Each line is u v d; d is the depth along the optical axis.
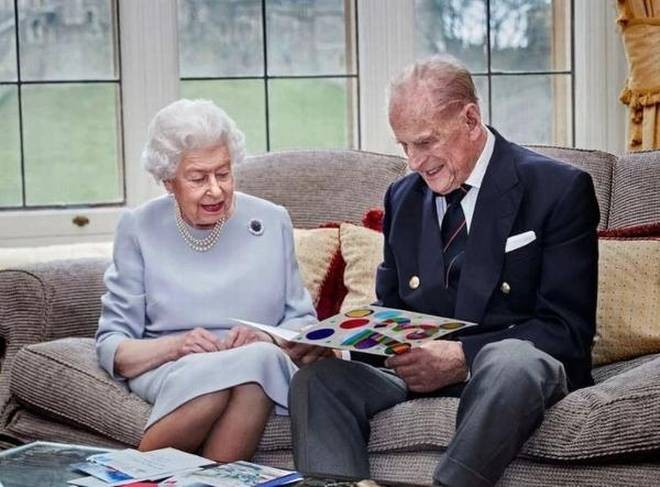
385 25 4.06
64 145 3.98
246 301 2.86
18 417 2.94
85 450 2.26
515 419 2.25
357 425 2.49
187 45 4.04
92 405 2.75
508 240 2.59
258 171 3.45
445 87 2.57
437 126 2.56
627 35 3.94
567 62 4.21
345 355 2.79
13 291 3.06
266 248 2.92
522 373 2.28
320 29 4.11
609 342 2.82
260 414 2.58
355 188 3.36
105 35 4.00
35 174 3.97
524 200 2.61
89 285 3.13
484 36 4.18
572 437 2.31
